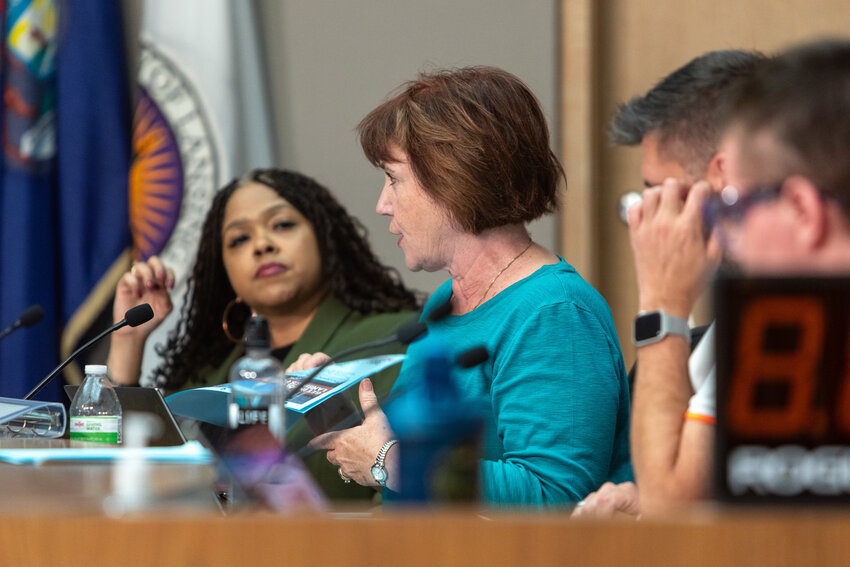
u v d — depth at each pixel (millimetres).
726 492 1894
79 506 2125
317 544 1830
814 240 2311
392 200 4742
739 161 2469
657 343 3074
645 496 2896
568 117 8797
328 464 5863
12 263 8797
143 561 1867
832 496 1872
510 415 4105
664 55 8859
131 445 4094
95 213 8914
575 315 4211
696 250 3096
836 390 1887
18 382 8688
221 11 8906
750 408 1899
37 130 8984
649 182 4848
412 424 2465
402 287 7527
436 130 4500
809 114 2354
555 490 3900
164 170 8781
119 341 7145
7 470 3379
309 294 7406
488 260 4566
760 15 8648
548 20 8945
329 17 9344
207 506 2617
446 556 1811
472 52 9102
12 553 1894
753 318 1909
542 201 4617
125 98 9172
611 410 4141
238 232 7434
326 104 9328
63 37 9031
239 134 8883
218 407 4375
